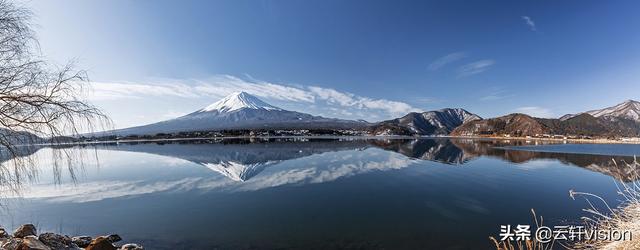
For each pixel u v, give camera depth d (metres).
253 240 11.11
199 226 12.83
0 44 6.39
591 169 29.06
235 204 16.64
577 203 15.55
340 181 23.94
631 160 36.34
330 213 14.59
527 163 35.28
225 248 10.38
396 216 13.98
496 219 13.32
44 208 16.20
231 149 70.06
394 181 23.69
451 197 17.83
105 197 18.95
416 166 33.38
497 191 19.38
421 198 17.67
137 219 13.98
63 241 8.49
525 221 12.93
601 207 14.42
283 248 10.37
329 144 90.44
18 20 6.79
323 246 10.52
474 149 62.91
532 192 18.86
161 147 83.25
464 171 28.94
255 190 20.62
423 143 96.50
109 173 30.36
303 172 29.42
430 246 10.42
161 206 16.42
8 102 6.10
